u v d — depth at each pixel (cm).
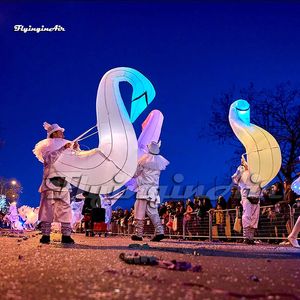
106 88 884
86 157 848
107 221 2100
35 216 2833
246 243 1200
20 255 575
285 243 1191
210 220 1581
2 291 316
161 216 1955
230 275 412
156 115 1296
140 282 355
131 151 843
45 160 870
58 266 466
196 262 539
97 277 382
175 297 296
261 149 1204
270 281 379
